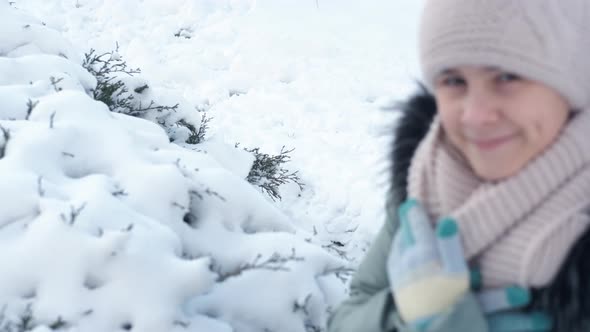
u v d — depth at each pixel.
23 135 2.27
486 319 1.05
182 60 6.00
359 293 1.45
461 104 1.04
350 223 3.76
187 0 7.05
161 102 3.49
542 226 0.99
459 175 1.11
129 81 3.40
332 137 4.89
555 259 0.98
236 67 5.96
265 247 2.30
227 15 7.01
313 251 2.34
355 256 3.50
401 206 1.18
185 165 2.48
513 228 1.02
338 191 4.07
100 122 2.48
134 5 6.84
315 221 3.77
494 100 0.99
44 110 2.46
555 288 1.00
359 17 7.33
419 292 1.07
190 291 1.88
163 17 6.77
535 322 1.03
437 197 1.14
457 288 1.04
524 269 0.99
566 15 0.96
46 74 2.97
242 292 2.13
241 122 5.05
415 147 1.29
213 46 6.36
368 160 4.52
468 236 1.04
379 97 5.64
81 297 1.80
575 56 0.96
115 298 1.80
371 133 4.96
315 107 5.38
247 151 3.70
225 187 2.41
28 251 1.84
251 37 6.53
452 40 0.99
